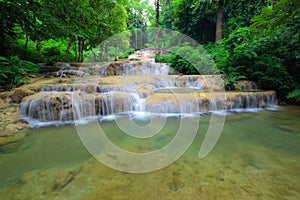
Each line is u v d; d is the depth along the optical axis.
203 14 12.70
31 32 5.46
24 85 4.87
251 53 5.84
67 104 3.59
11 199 1.32
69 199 1.30
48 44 12.88
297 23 4.98
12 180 1.58
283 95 5.61
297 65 5.46
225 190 1.39
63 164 1.87
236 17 12.10
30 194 1.38
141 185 1.46
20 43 9.40
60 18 6.39
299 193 1.34
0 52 6.90
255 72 5.95
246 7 11.27
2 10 4.48
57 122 3.47
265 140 2.63
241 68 6.39
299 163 1.87
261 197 1.30
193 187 1.43
